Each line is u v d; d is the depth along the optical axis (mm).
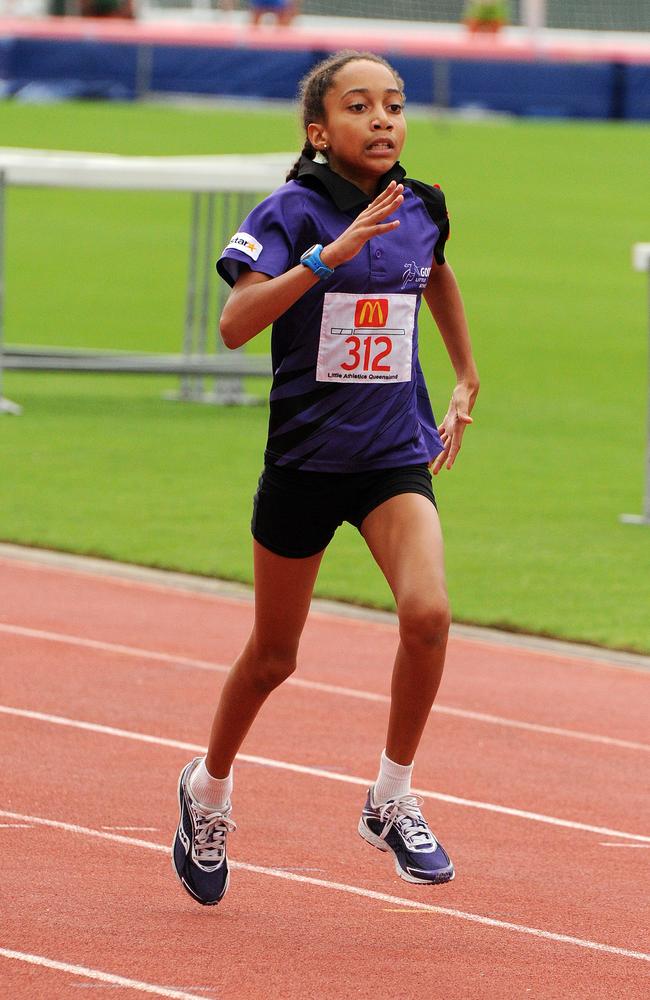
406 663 12164
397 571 12148
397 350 12375
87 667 22312
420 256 12508
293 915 13609
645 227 90438
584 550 32094
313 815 16562
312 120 12461
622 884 14961
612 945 13320
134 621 25188
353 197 12211
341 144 12281
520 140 114562
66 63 123688
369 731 19875
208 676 22141
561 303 71750
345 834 15977
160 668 22453
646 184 102125
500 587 28844
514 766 18906
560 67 123938
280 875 14656
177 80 123812
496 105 124750
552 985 12375
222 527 32562
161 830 15781
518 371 57438
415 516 12266
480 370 57469
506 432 46031
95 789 17062
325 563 30156
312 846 15547
